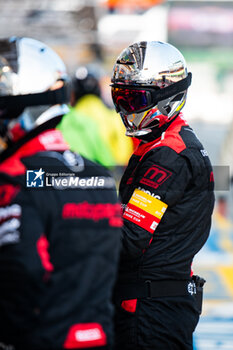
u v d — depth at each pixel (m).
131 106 9.82
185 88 10.02
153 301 9.22
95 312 6.43
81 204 6.50
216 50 94.12
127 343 9.26
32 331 6.15
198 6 88.94
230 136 31.06
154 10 66.62
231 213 30.48
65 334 6.24
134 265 9.27
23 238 6.13
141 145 10.05
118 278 9.36
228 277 20.75
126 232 9.11
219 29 91.88
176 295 9.34
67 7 58.31
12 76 6.63
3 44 6.76
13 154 6.61
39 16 58.44
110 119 21.20
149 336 9.16
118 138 20.77
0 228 6.20
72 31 60.09
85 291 6.36
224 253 23.78
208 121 81.50
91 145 8.20
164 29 81.56
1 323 6.21
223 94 111.44
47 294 6.19
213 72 107.00
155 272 9.24
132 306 9.23
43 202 6.34
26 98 6.66
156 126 9.84
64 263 6.34
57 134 6.83
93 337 6.36
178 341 9.30
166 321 9.20
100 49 61.94
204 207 9.62
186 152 9.44
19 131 6.71
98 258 6.50
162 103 9.77
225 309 17.77
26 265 6.09
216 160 33.81
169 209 9.31
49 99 6.76
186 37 90.62
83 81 22.28
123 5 60.47
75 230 6.41
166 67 9.76
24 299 6.13
